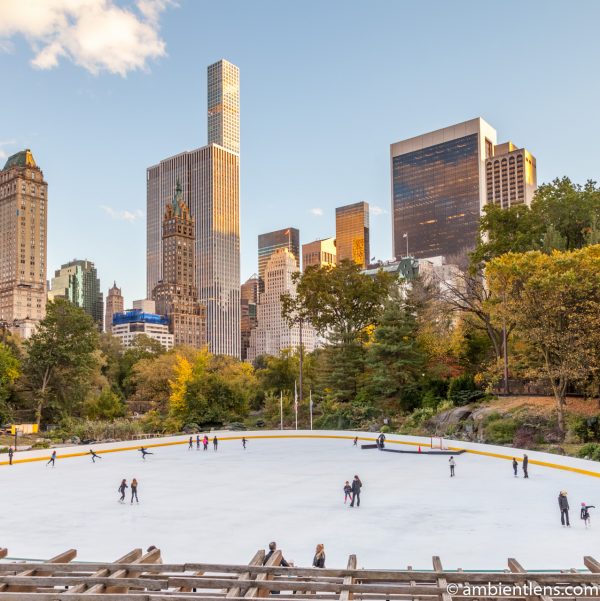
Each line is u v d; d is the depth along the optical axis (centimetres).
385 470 4384
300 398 9206
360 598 1302
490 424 5753
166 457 5428
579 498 3216
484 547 2250
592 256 5406
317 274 9438
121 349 14800
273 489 3609
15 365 9175
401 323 8044
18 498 3397
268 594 1202
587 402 5684
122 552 2231
